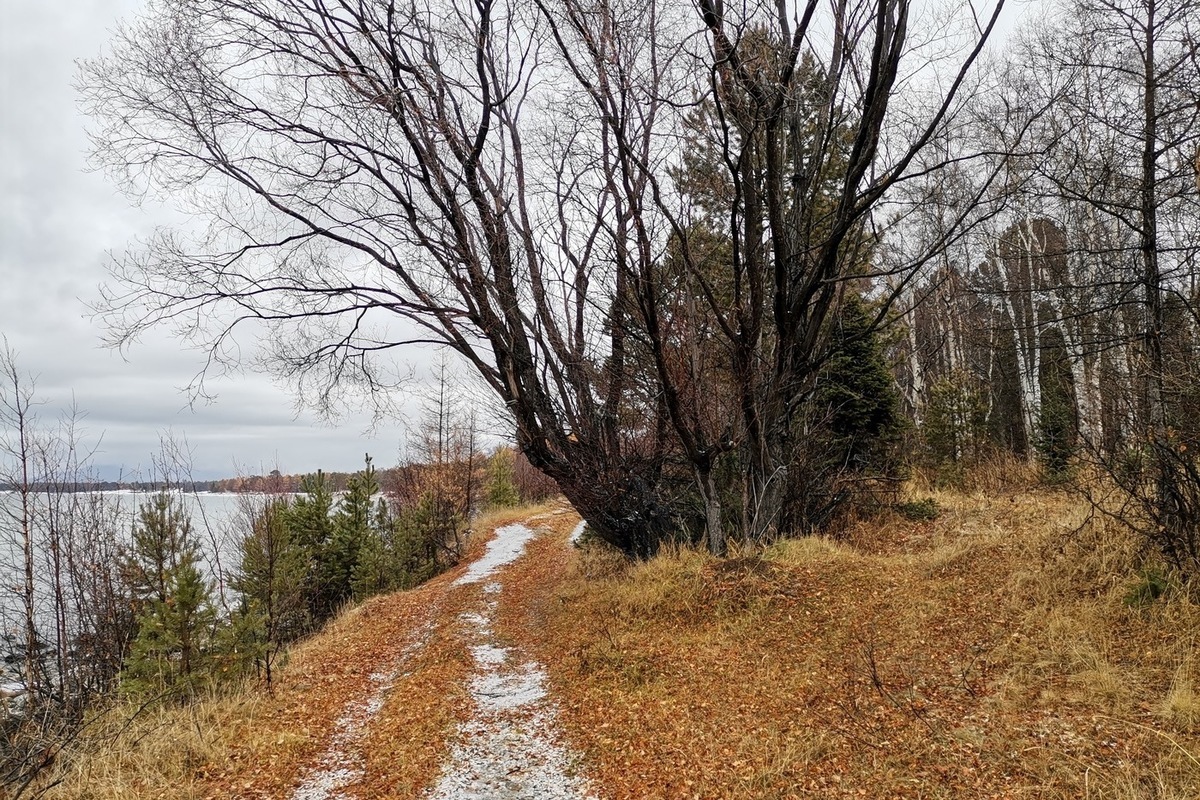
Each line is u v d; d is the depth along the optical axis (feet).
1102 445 27.14
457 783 17.83
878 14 29.76
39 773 19.85
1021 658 21.25
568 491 40.65
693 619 29.68
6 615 47.03
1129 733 16.12
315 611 63.05
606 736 19.95
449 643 31.94
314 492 69.67
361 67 32.48
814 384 39.78
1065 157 35.73
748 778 16.39
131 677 26.63
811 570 32.09
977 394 64.85
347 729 22.75
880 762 16.39
